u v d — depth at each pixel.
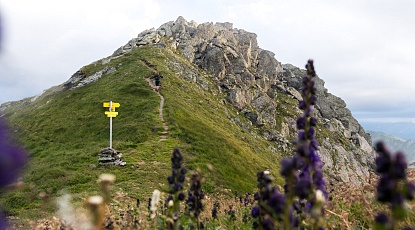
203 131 46.69
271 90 108.19
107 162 30.81
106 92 61.94
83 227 3.93
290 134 93.31
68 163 33.00
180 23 107.06
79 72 79.62
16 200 20.33
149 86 63.38
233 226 5.66
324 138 93.31
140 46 92.00
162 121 47.25
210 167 4.07
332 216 5.11
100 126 49.19
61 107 61.72
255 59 111.69
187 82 76.44
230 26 120.12
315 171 2.93
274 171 44.97
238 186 33.31
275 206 2.26
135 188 22.62
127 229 4.96
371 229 4.50
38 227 5.85
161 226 4.50
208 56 96.50
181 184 3.68
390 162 1.53
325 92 121.81
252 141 64.38
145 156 33.22
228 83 91.81
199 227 3.98
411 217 3.72
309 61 3.37
